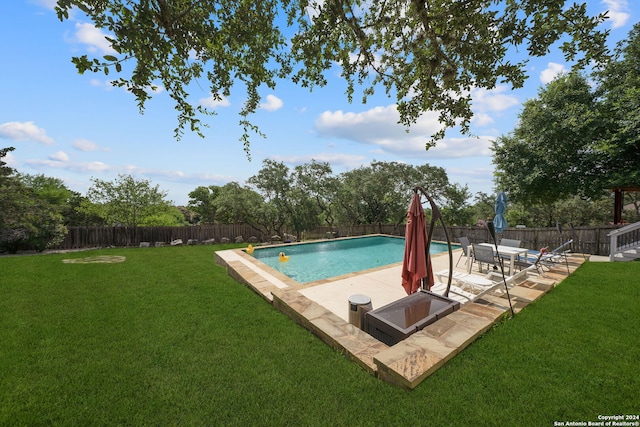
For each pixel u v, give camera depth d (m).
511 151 16.98
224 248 15.16
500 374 3.14
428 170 24.62
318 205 24.45
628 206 34.25
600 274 7.36
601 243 11.98
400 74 4.63
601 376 3.08
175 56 2.93
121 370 3.42
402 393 2.93
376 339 4.10
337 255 14.27
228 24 3.29
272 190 21.70
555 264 8.41
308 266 11.82
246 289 6.85
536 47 3.14
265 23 3.41
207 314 5.17
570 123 14.10
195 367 3.48
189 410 2.78
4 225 12.95
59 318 4.95
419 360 3.19
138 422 2.63
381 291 6.62
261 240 20.84
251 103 4.33
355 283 7.23
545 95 16.30
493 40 3.36
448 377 3.11
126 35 2.20
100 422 2.64
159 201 22.67
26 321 4.81
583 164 15.05
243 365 3.51
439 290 5.93
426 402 2.79
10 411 2.71
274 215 20.98
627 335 3.97
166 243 17.25
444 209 29.19
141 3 2.26
